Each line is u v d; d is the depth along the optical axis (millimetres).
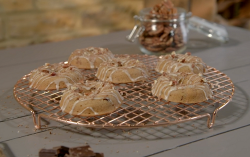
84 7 1301
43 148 678
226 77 832
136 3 1380
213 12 1502
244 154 693
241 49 1040
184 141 715
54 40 1301
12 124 755
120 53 1022
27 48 1073
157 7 975
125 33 1186
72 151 668
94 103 750
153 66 916
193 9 1470
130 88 846
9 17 1223
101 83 794
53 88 821
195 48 1050
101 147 706
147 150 700
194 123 750
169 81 795
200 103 796
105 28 1369
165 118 759
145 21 962
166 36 960
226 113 772
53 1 1256
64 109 755
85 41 1120
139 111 778
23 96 785
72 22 1302
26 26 1251
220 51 1029
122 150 700
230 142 713
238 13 1563
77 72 855
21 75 917
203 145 708
